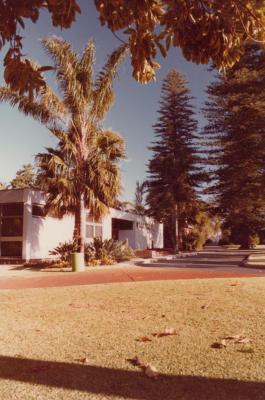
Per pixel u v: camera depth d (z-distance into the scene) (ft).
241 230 156.56
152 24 10.49
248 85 98.27
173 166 135.54
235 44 11.04
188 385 10.66
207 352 13.24
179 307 20.80
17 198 72.13
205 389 10.37
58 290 30.37
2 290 31.86
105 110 63.93
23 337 15.97
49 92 57.88
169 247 160.04
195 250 144.05
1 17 10.14
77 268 53.21
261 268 53.21
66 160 64.59
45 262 64.28
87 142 64.49
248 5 10.52
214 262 70.69
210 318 18.01
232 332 15.58
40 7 10.02
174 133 142.31
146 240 132.46
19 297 27.17
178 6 10.47
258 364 12.00
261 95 95.20
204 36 10.78
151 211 139.64
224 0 10.46
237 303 21.29
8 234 73.26
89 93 63.26
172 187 133.90
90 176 63.05
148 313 19.69
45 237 75.87
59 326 17.70
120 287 30.37
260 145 97.76
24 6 9.96
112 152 66.28
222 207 123.65
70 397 10.08
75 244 63.62
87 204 64.90
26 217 71.20
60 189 61.46
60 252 65.62
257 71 98.17
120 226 121.29
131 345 14.34
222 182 113.29
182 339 14.87
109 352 13.64
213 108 122.62
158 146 142.41
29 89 11.04
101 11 10.16
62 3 9.86
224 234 202.90
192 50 10.97
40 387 10.79
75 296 26.55
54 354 13.65
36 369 12.15
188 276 41.65
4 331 17.04
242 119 98.78
